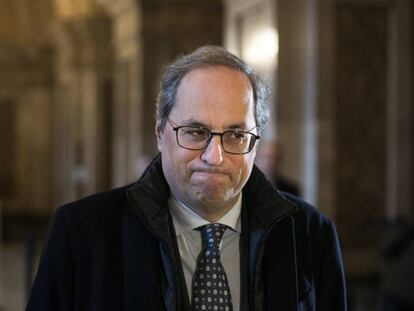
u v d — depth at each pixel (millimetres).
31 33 24875
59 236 2639
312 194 11109
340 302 2863
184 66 2543
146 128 16234
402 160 11523
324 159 11133
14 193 26359
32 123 26234
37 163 26203
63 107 24469
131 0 16203
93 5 20375
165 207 2645
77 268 2609
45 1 23562
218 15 16125
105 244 2625
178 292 2533
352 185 11359
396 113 11492
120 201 2734
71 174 22781
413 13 11492
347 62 11258
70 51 21500
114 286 2586
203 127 2469
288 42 11148
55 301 2629
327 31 11109
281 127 11102
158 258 2594
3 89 26188
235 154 2502
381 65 11438
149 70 16203
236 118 2473
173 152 2533
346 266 11320
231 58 2555
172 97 2533
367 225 11398
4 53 25641
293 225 2725
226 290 2641
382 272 8023
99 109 21047
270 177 7527
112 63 20922
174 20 15914
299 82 11180
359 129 11344
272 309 2615
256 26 11852
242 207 2738
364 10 11328
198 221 2670
